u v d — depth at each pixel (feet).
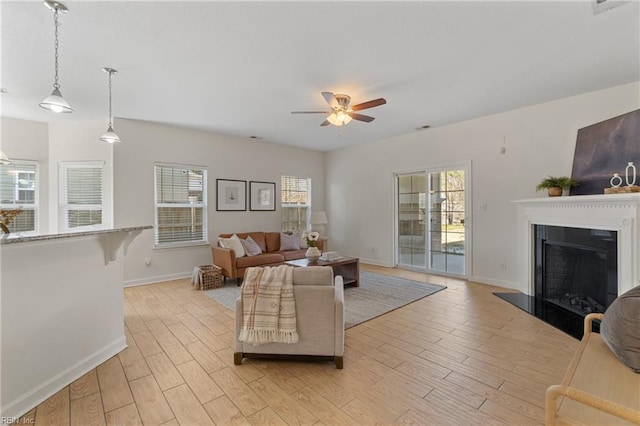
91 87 11.13
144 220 15.85
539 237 12.53
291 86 11.18
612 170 10.36
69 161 15.46
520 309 11.63
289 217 22.52
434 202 17.87
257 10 6.80
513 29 7.65
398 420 5.63
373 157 20.88
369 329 9.89
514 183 14.25
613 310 5.13
